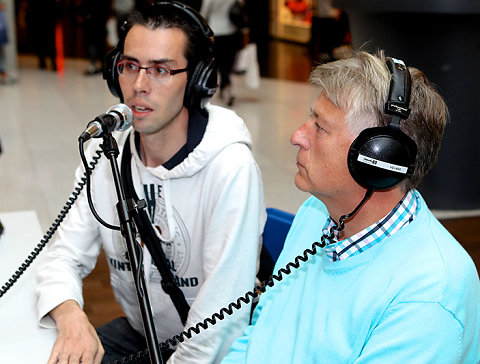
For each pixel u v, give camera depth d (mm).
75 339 1299
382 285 1023
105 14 8562
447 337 962
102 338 1646
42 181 4254
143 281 1083
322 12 10133
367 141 998
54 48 8977
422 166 1039
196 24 1438
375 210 1063
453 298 974
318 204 1317
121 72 1438
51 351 1273
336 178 1056
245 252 1407
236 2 6234
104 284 2926
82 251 1587
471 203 3807
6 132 5543
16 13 12570
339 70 1043
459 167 3721
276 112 6375
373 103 1005
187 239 1488
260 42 13086
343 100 1021
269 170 4496
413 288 984
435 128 1025
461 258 1022
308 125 1087
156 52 1384
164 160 1483
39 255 1634
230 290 1384
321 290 1108
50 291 1428
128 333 1670
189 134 1457
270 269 1578
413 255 1021
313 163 1072
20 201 3891
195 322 1378
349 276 1078
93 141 1576
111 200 1531
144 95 1402
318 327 1074
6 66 8422
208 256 1422
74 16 13969
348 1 3668
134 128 1441
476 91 3574
